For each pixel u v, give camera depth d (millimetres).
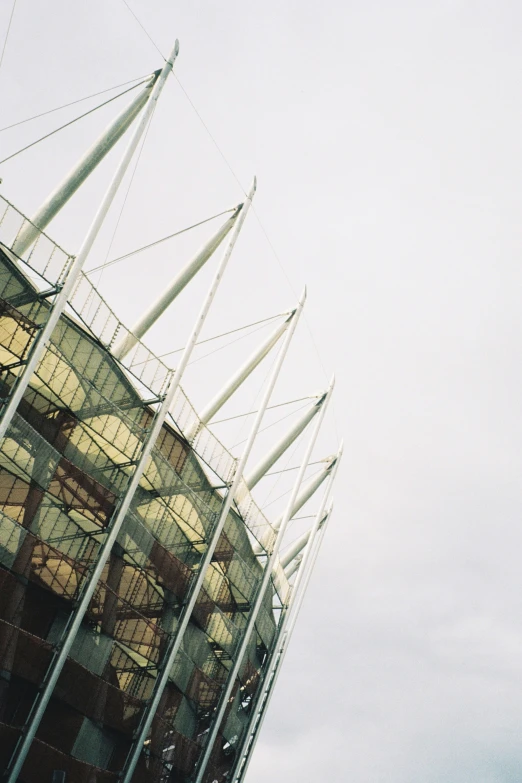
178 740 33406
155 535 32781
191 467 35656
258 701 43594
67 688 26625
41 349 25750
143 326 34469
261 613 43375
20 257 26359
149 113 31172
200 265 35500
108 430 29875
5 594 24500
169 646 32250
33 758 24812
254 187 37500
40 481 26422
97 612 28172
